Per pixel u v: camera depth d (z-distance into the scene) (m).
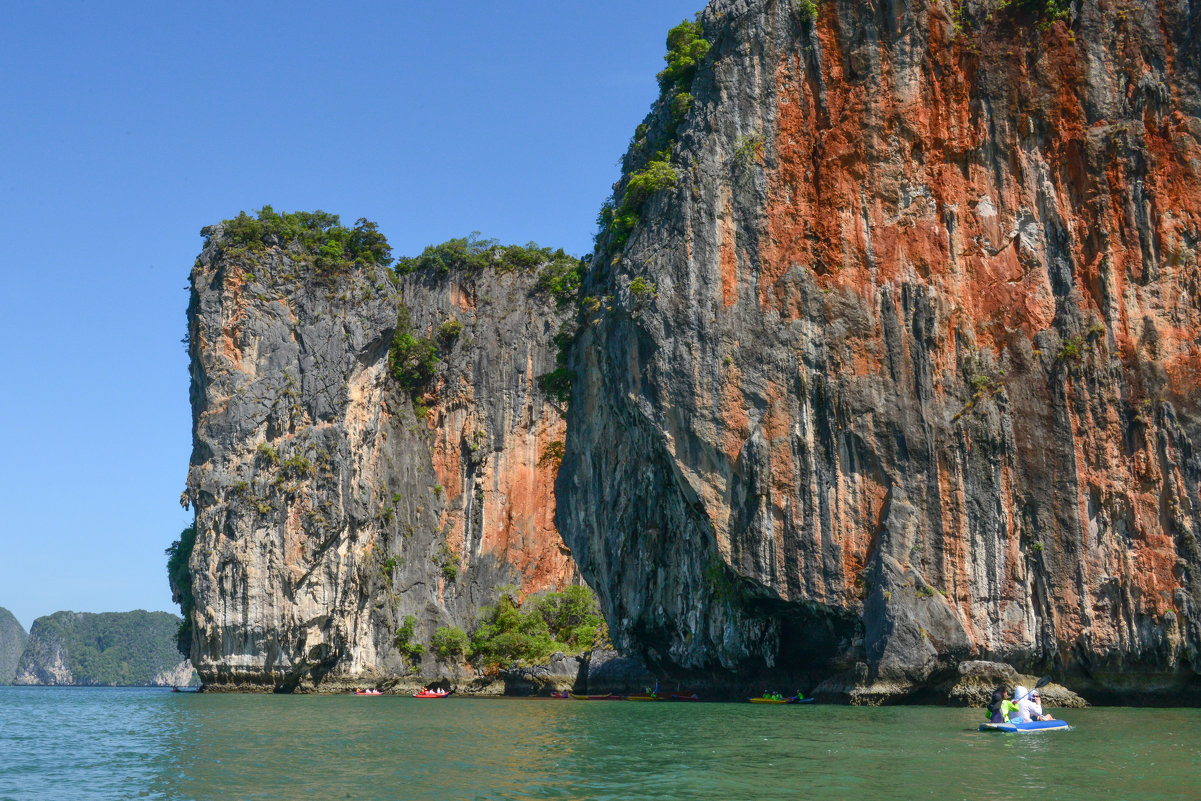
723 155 65.88
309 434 109.06
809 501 59.94
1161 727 43.03
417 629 114.38
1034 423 58.75
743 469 61.00
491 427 125.38
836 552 58.97
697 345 63.31
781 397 61.41
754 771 31.30
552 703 71.69
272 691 105.50
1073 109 62.03
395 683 109.88
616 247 70.00
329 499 108.25
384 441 120.19
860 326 61.56
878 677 55.66
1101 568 56.53
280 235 115.44
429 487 122.94
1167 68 61.56
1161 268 59.56
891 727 43.50
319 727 50.75
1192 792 27.55
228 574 105.06
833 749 36.06
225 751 39.62
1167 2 62.12
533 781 30.14
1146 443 57.44
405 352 124.81
